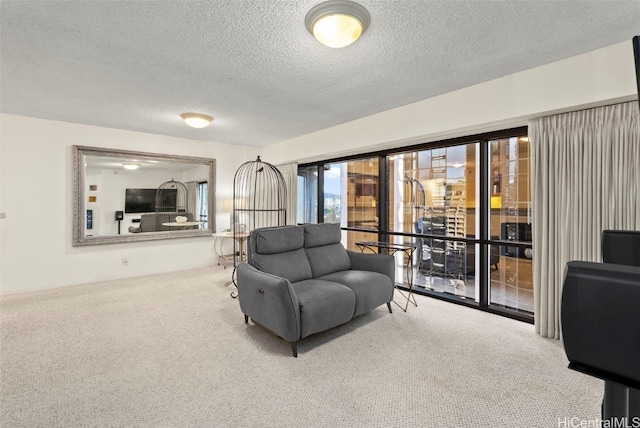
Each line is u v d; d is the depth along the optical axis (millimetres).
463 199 3465
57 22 1915
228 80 2805
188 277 4680
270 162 5934
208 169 5539
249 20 1901
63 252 4164
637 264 874
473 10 1821
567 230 2514
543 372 2055
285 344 2480
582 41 2174
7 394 1816
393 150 4086
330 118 4078
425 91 3111
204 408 1707
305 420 1617
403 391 1858
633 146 2230
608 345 393
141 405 1729
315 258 3246
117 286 4164
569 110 2490
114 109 3639
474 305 3307
